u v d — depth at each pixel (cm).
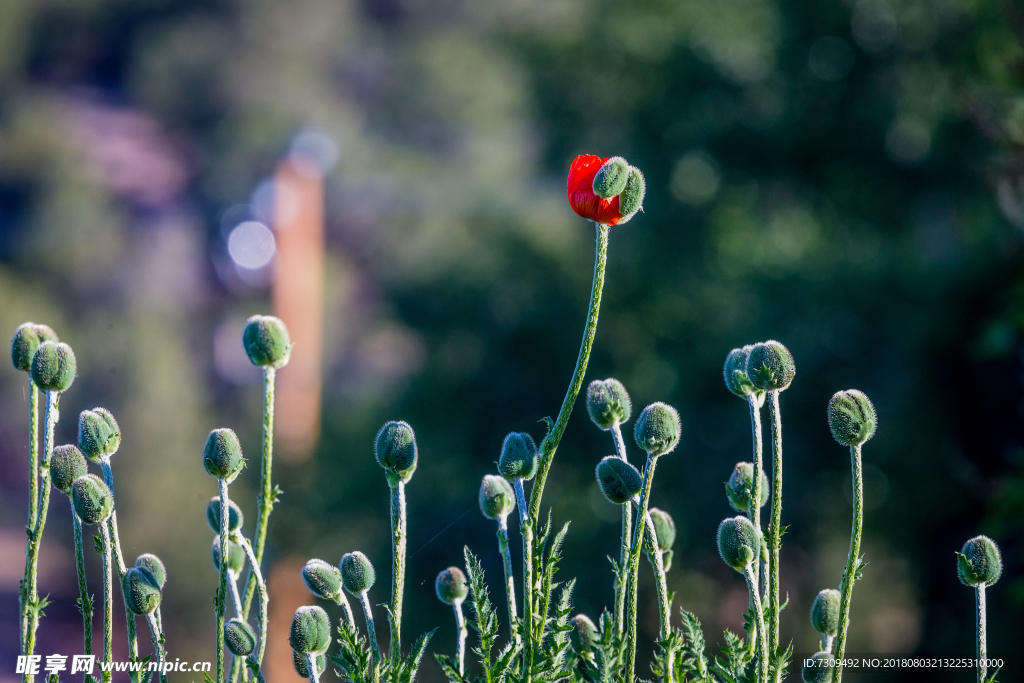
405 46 3575
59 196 2564
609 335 1206
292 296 1966
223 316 2184
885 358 1023
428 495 1202
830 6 1130
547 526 117
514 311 1261
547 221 1320
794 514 1012
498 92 2861
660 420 120
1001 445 822
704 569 1023
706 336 1164
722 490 1053
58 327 2108
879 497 952
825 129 1154
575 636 136
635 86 1245
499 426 1236
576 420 1154
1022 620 635
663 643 123
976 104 546
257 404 1959
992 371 830
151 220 2603
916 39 1082
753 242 1194
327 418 1384
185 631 951
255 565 128
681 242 1202
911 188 1134
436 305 1287
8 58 3719
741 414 1084
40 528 126
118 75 3875
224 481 125
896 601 921
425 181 2175
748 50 1183
